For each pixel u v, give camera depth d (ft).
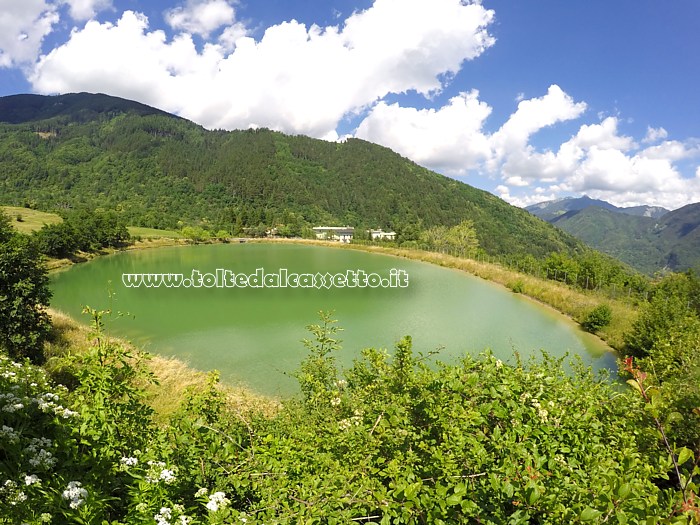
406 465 12.64
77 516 9.37
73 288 139.33
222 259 242.58
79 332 69.62
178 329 88.74
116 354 17.30
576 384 19.45
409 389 16.87
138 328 89.10
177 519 10.38
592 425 14.08
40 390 15.01
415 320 100.89
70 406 15.26
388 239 408.26
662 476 9.99
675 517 7.24
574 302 113.80
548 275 168.76
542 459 10.63
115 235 278.05
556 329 95.20
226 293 136.67
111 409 15.33
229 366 65.05
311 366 30.73
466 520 9.89
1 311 51.90
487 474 10.87
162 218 465.88
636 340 73.67
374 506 10.46
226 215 504.43
